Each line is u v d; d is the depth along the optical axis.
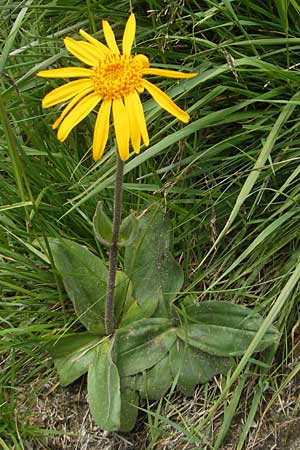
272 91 0.37
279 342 0.36
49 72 0.27
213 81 0.39
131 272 0.36
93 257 0.37
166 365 0.36
